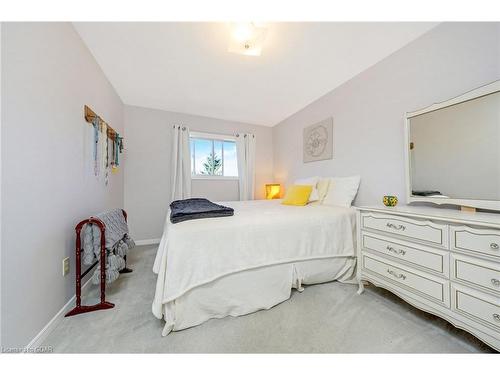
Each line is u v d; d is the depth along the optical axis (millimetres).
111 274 1590
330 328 1291
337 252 1893
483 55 1424
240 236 1520
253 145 4113
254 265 1535
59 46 1404
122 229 1941
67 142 1497
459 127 1473
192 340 1192
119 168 2934
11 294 985
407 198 1808
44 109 1239
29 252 1103
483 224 1019
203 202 2369
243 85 2662
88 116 1875
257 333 1251
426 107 1670
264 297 1556
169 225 1574
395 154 2020
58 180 1379
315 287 1832
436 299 1201
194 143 3787
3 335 942
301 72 2357
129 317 1407
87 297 1672
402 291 1388
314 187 2750
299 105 3316
